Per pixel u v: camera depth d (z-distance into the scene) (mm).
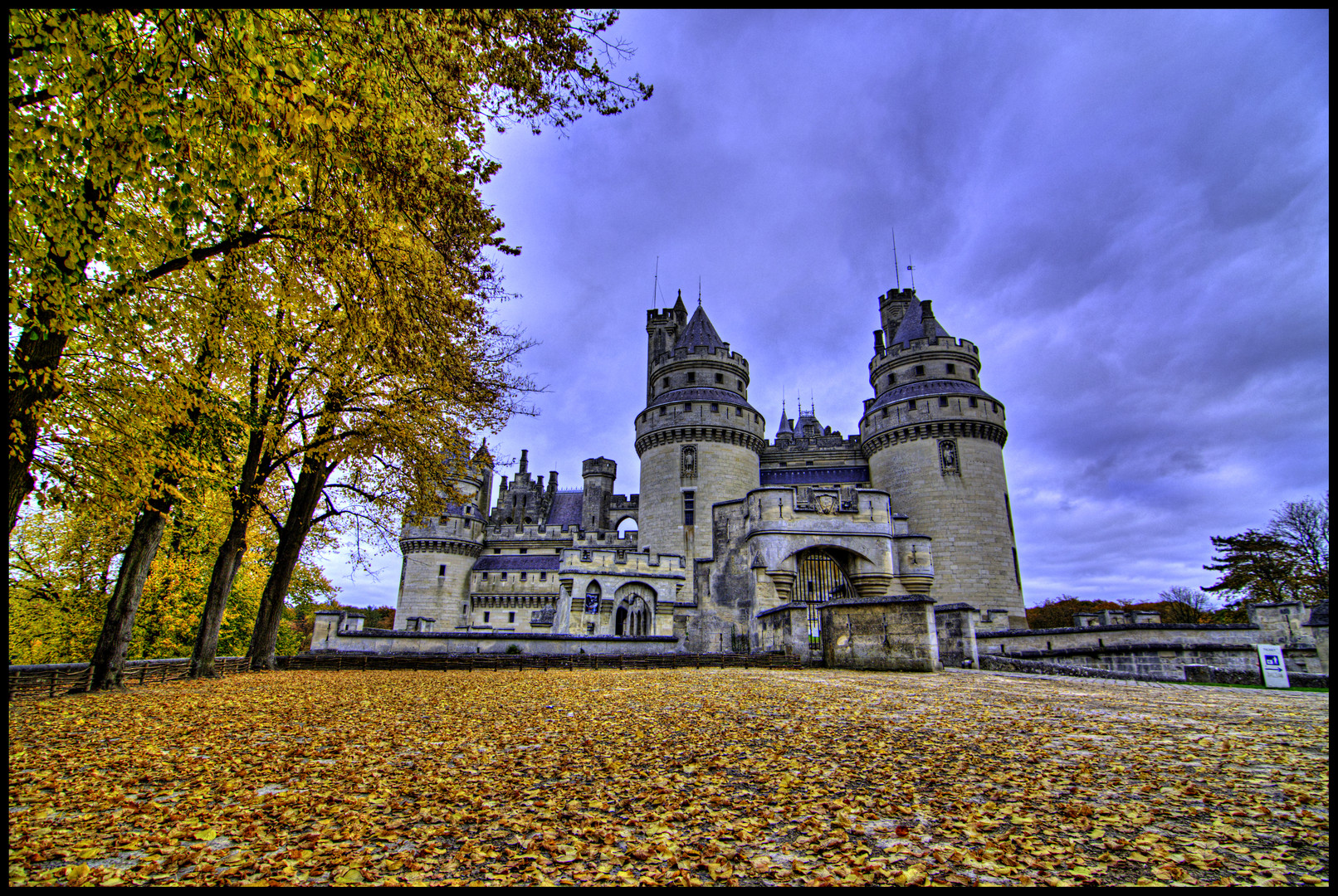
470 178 10609
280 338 11820
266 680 15586
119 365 9914
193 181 7273
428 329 11438
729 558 25547
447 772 6117
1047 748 6566
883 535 24047
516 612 57969
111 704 10984
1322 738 6688
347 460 17969
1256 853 3838
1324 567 38844
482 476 65688
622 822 4711
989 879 3633
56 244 7082
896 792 5234
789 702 10328
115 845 4309
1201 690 11734
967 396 40844
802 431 70375
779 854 4098
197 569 24250
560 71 8438
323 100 6840
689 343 46875
